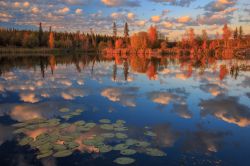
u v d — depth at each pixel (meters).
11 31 97.06
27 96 13.91
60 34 111.81
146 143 7.16
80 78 21.36
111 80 20.19
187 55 65.25
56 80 20.11
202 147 7.07
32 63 37.31
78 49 99.12
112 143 7.13
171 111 10.87
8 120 9.44
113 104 12.05
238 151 6.84
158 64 35.47
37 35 95.69
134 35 80.44
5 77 21.75
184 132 8.30
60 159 6.21
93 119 9.55
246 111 10.84
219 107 11.52
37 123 8.95
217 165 6.01
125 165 5.91
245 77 21.28
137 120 9.54
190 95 14.14
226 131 8.45
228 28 78.75
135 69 28.84
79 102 12.47
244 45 76.25
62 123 8.95
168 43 93.19
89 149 6.72
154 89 16.08
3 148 6.89
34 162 6.10
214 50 76.50
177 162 6.12
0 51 75.94
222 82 18.70
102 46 96.81
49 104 12.02
